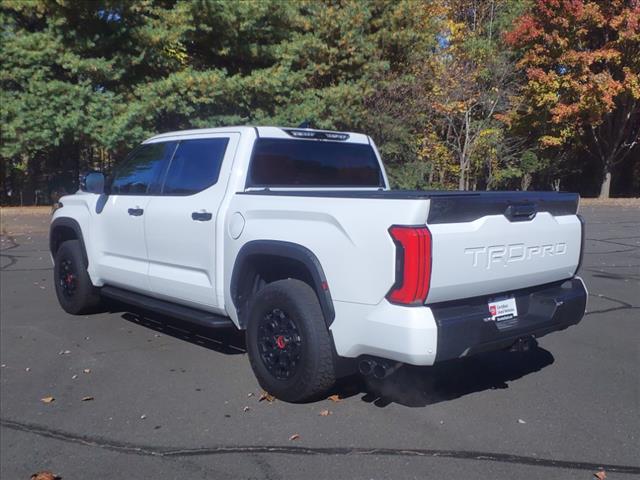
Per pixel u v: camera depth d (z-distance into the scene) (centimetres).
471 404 479
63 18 1752
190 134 611
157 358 593
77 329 692
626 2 2338
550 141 2542
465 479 367
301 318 459
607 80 2323
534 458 392
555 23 2347
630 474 372
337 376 462
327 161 607
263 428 440
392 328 406
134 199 642
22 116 1714
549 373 545
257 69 2033
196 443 420
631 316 729
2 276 995
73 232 770
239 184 544
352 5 2023
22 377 547
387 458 394
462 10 2628
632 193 3198
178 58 1988
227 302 531
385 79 2111
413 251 399
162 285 602
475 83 2336
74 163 2258
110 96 1786
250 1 1908
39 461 400
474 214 432
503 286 456
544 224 484
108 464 395
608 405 475
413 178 2241
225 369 562
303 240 461
